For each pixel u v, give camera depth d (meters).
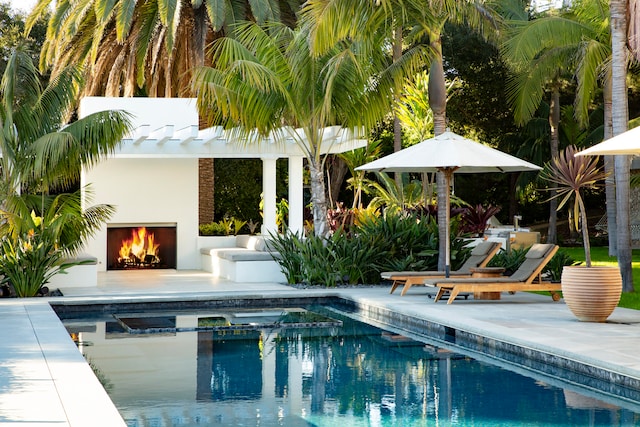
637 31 14.17
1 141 14.15
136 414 6.56
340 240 16.19
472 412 6.61
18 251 14.46
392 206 23.34
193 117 20.80
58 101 15.17
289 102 15.80
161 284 16.83
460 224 21.94
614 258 23.23
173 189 21.09
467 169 14.88
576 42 20.61
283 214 27.34
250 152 19.77
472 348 9.91
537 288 12.45
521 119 24.00
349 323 12.30
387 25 15.33
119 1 24.19
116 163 20.69
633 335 9.16
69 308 13.73
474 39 32.16
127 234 21.47
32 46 33.44
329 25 13.89
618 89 14.42
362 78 15.77
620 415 6.48
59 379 7.08
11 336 9.69
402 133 29.86
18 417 5.71
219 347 9.98
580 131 31.83
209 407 6.82
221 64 16.09
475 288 12.41
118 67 25.70
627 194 14.93
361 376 8.14
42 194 15.21
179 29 25.48
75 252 15.88
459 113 34.31
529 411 6.65
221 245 21.42
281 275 17.39
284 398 7.16
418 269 16.12
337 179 33.19
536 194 35.97
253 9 24.36
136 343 10.31
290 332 11.30
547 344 8.50
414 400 7.07
